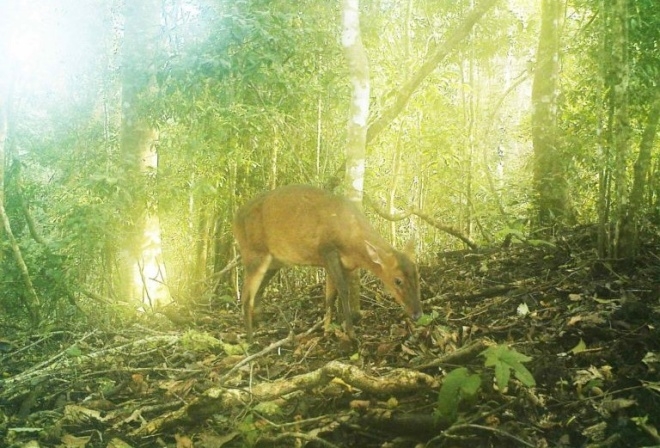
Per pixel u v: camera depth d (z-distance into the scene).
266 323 3.02
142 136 3.82
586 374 1.73
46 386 2.27
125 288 3.69
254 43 3.22
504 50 5.29
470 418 1.60
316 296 3.26
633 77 3.19
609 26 2.86
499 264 3.20
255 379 2.17
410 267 2.36
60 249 3.43
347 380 1.81
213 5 3.29
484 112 5.82
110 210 3.37
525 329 2.15
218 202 4.00
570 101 4.27
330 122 3.78
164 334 2.82
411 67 4.17
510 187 4.57
